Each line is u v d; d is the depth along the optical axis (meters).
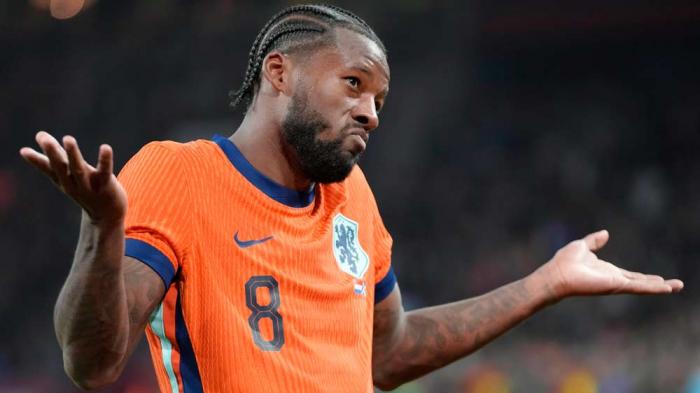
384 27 75.62
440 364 10.13
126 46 77.19
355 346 8.45
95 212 6.79
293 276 8.09
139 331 7.56
